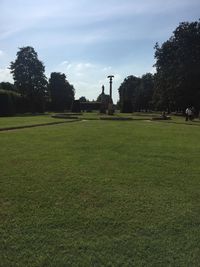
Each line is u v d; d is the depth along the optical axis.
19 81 82.44
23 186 8.94
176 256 5.29
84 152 14.30
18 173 10.35
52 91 107.81
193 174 10.51
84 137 20.14
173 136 22.09
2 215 6.89
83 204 7.59
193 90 63.16
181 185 9.23
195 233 6.11
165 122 40.62
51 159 12.60
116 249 5.50
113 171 10.74
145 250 5.47
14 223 6.48
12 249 5.47
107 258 5.22
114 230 6.20
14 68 83.12
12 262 5.09
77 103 79.75
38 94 83.38
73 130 25.44
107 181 9.50
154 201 7.84
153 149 15.59
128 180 9.65
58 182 9.35
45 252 5.38
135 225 6.43
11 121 37.06
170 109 75.06
